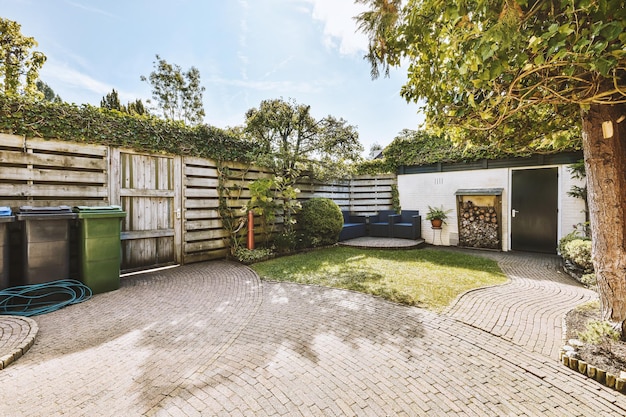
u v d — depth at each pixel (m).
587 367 2.10
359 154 9.02
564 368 2.20
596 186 2.62
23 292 3.50
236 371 2.19
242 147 7.05
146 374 2.15
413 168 9.23
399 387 2.00
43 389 1.96
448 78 2.59
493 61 1.86
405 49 2.63
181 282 4.62
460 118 2.88
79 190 4.59
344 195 10.22
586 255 4.34
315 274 5.03
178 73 17.62
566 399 1.88
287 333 2.83
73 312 3.35
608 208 2.55
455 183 8.37
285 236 6.98
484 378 2.10
